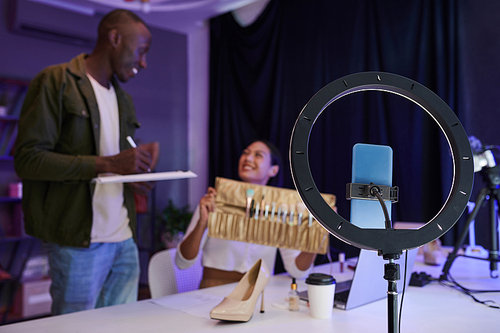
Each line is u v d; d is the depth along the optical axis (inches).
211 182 169.6
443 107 22.8
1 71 138.6
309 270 56.9
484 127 99.4
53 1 147.2
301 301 42.1
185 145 185.2
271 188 54.8
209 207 54.3
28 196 59.7
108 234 62.2
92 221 59.3
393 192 24.0
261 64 151.8
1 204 138.3
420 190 109.2
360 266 37.6
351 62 125.3
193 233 57.2
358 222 23.2
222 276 62.7
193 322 35.2
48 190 59.2
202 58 180.1
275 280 54.4
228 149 162.6
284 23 144.9
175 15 167.9
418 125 110.1
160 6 159.6
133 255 67.1
